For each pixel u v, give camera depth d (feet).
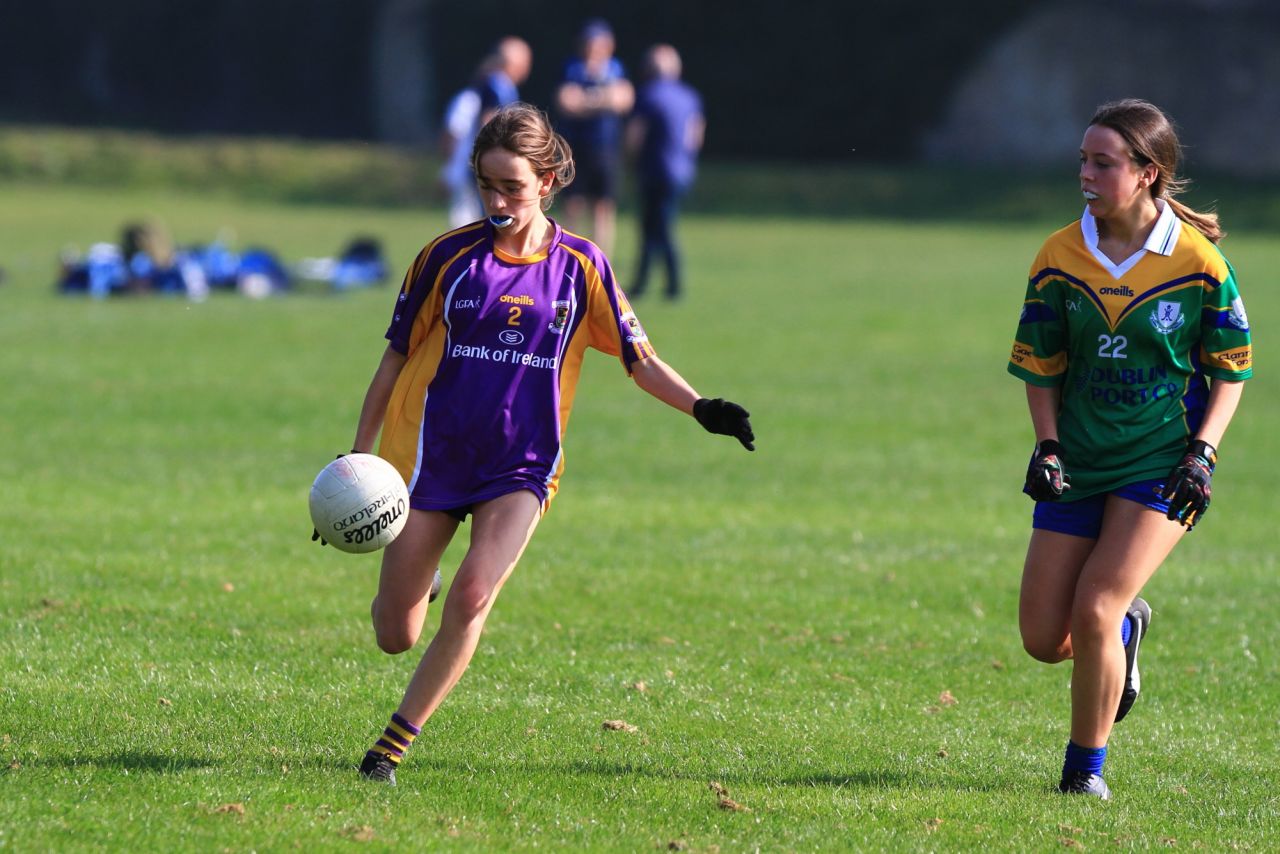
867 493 139.23
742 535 121.08
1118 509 65.62
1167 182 65.57
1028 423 175.83
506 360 64.34
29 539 108.99
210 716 72.13
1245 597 107.24
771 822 60.95
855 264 351.05
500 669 83.87
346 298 273.13
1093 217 66.39
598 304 65.51
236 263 281.54
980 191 542.16
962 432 169.48
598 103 274.57
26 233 382.63
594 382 197.26
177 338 218.38
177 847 54.44
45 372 187.11
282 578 101.91
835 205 524.11
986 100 654.12
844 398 187.42
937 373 207.21
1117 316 65.26
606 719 75.56
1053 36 645.10
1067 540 67.00
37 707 71.92
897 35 655.35
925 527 126.72
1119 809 65.05
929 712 79.97
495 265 64.75
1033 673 88.48
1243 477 151.33
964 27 649.61
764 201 526.57
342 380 188.34
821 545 118.83
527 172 63.41
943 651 92.17
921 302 280.92
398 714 63.00
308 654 84.74
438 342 65.21
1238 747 76.18
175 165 541.34
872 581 108.37
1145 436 65.72
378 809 59.57
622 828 59.41
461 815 59.77
